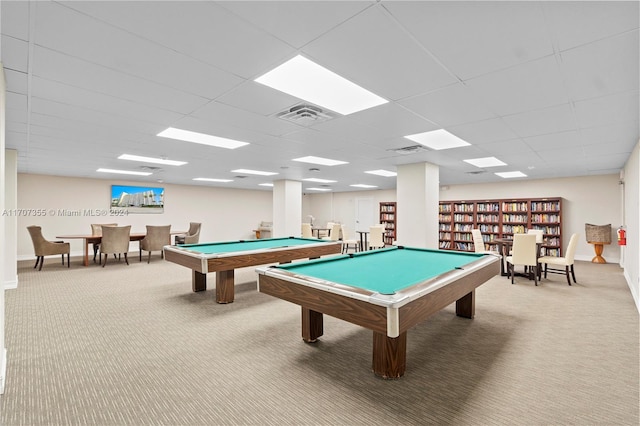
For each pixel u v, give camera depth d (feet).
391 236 38.78
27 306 13.05
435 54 6.82
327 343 9.34
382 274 9.06
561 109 10.23
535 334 10.12
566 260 17.37
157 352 8.73
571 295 15.08
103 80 8.13
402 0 5.07
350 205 44.37
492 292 15.66
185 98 9.43
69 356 8.45
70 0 4.98
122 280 18.16
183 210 35.86
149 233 24.72
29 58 6.92
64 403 6.33
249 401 6.43
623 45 6.38
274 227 30.19
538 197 29.17
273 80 8.23
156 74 7.81
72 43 6.34
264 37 6.17
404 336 7.53
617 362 8.18
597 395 6.64
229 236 39.96
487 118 11.19
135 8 5.24
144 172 25.45
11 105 9.89
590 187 26.68
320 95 9.23
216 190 38.83
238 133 13.37
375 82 8.27
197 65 7.36
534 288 16.52
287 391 6.79
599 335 10.03
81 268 22.06
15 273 16.29
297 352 8.74
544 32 5.96
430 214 20.47
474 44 6.42
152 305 13.26
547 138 13.94
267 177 28.81
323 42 6.37
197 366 7.92
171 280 18.20
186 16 5.48
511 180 30.17
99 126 12.28
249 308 12.87
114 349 8.91
